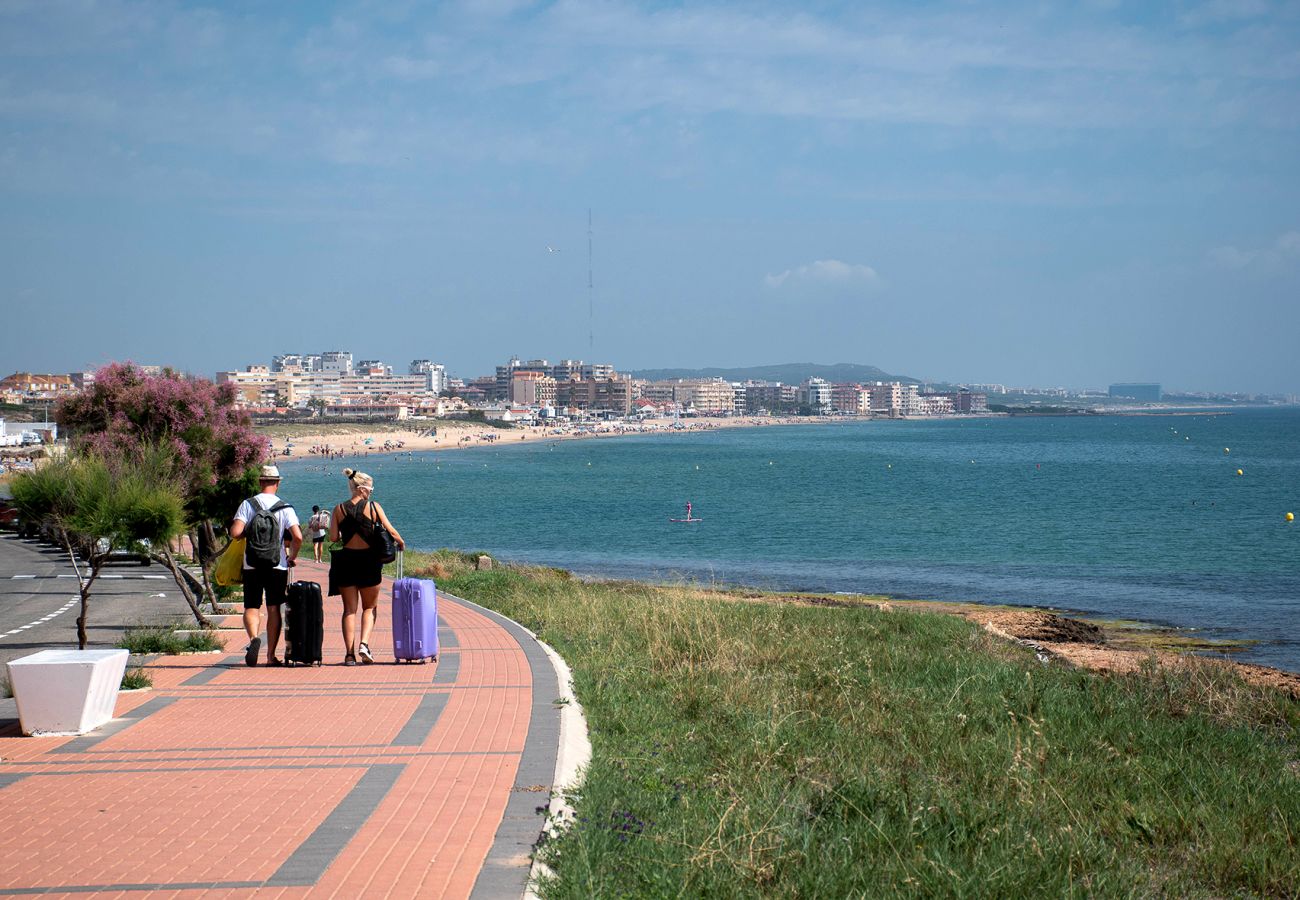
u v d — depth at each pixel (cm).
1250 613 3450
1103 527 6738
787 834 718
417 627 1366
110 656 1012
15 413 18838
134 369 2758
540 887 582
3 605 2245
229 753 891
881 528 6850
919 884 662
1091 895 690
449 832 679
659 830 708
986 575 4572
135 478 1480
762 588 4159
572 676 1276
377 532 1349
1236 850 833
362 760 865
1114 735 1205
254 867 616
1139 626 3159
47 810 730
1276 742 1333
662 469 15625
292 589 1345
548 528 7275
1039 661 2050
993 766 1001
